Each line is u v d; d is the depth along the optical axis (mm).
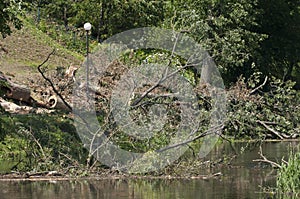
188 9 83500
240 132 53031
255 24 87062
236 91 53156
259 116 55781
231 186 41344
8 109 59781
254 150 57750
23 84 67062
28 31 95438
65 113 58812
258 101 54375
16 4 55844
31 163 46031
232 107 52875
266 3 97312
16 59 86000
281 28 99062
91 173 44719
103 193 38750
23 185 41188
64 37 98438
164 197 37750
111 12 92750
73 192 39031
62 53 91938
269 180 43438
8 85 62188
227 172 46875
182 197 37812
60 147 49875
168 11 89438
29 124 53781
